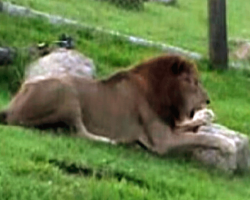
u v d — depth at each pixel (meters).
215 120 18.03
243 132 18.12
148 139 14.05
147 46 24.28
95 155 12.43
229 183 13.30
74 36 22.47
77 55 17.95
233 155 14.07
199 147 14.05
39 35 21.44
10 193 10.08
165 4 36.53
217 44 24.41
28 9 23.03
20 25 21.94
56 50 18.05
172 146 13.99
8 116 13.98
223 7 24.48
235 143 14.38
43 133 13.49
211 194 11.88
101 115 14.05
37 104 13.80
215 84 22.61
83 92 14.02
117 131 14.07
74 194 10.30
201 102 14.29
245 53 28.00
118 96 14.13
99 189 10.52
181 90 14.11
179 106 14.15
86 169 11.59
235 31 33.84
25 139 12.62
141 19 30.69
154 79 14.21
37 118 13.84
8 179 10.43
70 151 12.35
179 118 14.20
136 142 14.11
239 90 22.69
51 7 26.12
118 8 31.66
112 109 14.09
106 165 11.93
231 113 19.53
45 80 13.91
